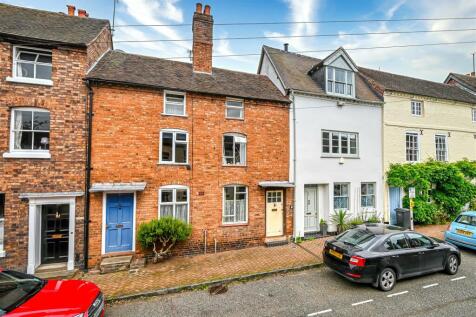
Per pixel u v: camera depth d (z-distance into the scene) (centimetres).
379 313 555
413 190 1201
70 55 846
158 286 692
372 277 646
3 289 469
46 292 477
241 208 1076
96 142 865
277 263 859
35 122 820
